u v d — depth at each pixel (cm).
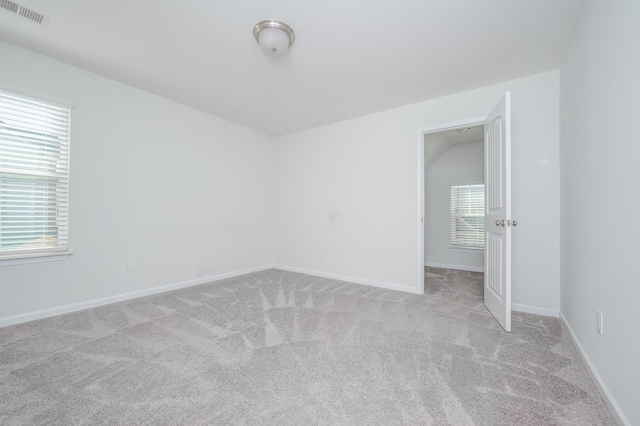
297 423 116
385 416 120
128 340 191
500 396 133
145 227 296
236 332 205
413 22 182
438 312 249
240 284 347
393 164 333
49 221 235
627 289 112
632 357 107
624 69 117
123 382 143
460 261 472
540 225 245
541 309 244
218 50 216
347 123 374
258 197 429
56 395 132
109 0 165
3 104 213
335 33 193
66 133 243
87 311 247
